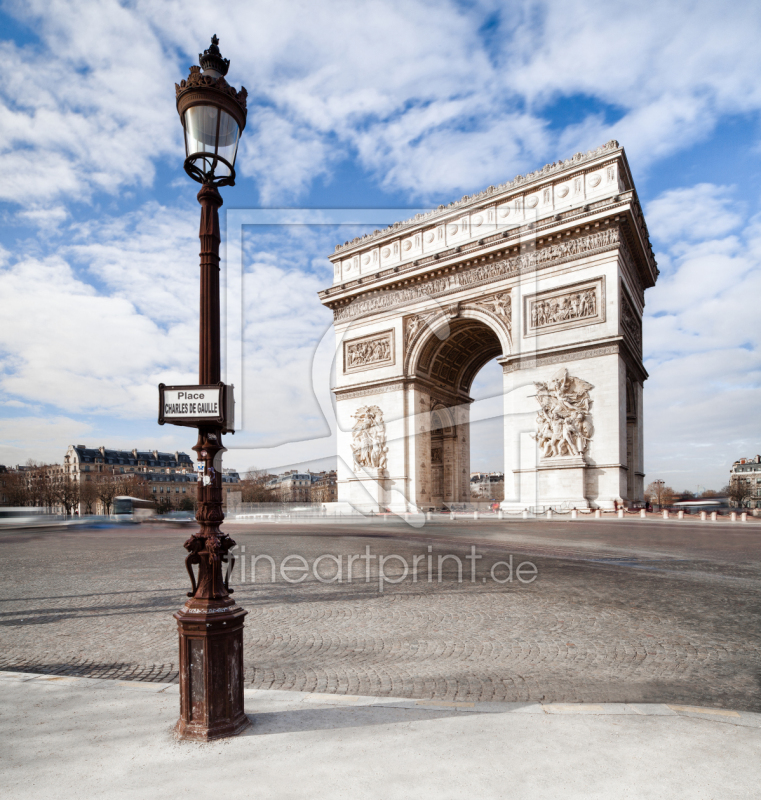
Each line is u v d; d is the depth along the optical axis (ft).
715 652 31.78
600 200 159.43
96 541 122.72
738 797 15.15
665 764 17.01
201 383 20.79
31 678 26.96
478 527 126.00
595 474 156.66
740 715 21.08
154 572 68.13
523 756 17.57
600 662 30.09
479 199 180.04
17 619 43.62
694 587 52.26
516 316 167.94
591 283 162.30
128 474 575.38
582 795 15.23
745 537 101.71
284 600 48.70
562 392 162.30
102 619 43.01
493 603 46.03
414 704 22.61
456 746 18.33
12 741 19.29
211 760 17.54
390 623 39.68
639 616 40.88
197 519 20.76
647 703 23.53
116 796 15.47
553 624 38.73
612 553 77.77
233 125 21.11
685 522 141.28
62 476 577.84
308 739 19.03
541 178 173.37
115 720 21.22
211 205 21.58
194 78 20.08
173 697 24.03
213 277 21.45
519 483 152.46
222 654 19.58
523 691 25.64
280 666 30.09
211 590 20.11
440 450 143.64
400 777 16.26
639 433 209.56
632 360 180.96
